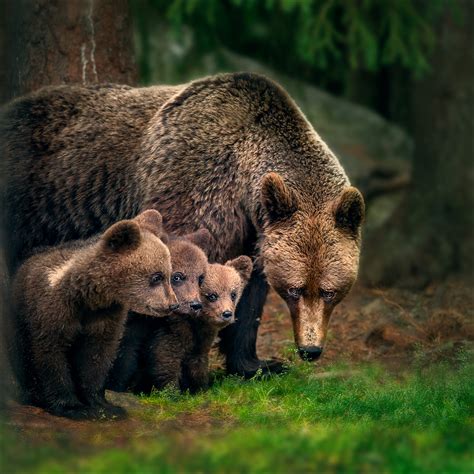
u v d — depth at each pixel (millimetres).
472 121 21016
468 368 13273
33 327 10969
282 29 24672
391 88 28000
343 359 14961
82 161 13875
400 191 24625
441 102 21297
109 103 14141
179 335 12391
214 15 22125
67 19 15602
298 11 23047
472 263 20672
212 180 13062
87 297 10758
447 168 21141
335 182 13109
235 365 13734
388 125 26406
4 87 13805
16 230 13953
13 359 11227
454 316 16188
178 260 11797
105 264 10695
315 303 12414
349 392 12438
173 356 12445
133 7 21891
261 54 26031
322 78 28234
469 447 9406
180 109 13477
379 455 8781
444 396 12031
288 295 12508
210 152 13117
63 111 14133
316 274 12312
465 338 15727
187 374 12750
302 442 9055
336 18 23625
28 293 11070
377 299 18344
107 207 13797
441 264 20797
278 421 11086
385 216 23906
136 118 13969
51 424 10664
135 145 13781
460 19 20641
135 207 13586
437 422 10961
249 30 25078
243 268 12555
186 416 11445
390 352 15547
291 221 12508
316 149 13328
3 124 14023
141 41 21984
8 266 13156
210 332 12508
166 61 23156
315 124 25453
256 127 13258
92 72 15797
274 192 12398
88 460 8797
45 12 15523
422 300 18406
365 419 11102
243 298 13523
